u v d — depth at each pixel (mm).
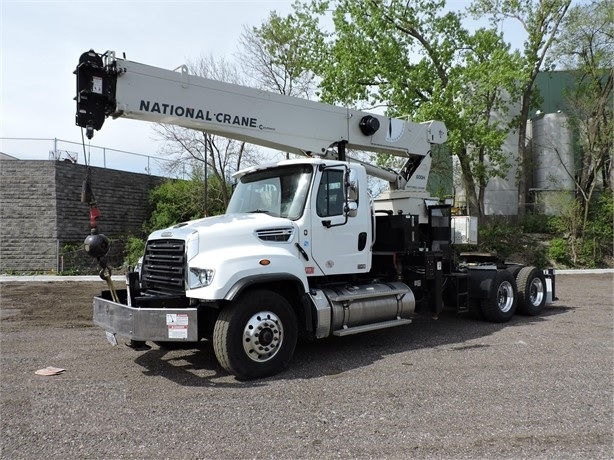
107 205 23484
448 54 23359
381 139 8828
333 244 6824
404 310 7590
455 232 10344
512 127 26219
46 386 5418
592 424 4266
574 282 17609
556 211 26531
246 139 7414
